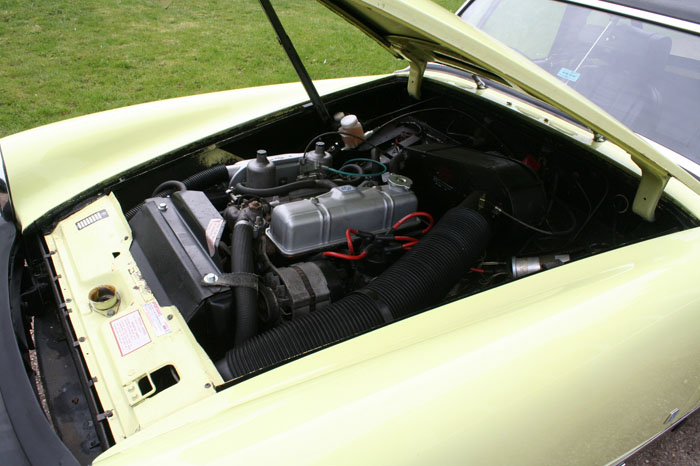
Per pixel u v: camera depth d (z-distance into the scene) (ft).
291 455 2.85
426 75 8.28
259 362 3.91
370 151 7.26
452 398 3.30
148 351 3.75
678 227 5.19
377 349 3.70
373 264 5.43
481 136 7.48
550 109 7.04
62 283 4.39
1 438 3.09
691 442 6.55
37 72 16.01
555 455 3.92
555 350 3.76
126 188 5.91
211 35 21.26
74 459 3.05
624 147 4.55
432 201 6.66
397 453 3.03
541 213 5.92
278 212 5.25
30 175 5.64
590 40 7.11
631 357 4.12
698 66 6.26
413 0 3.86
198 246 4.56
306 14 25.96
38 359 4.15
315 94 7.36
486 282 5.77
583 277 4.47
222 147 6.94
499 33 8.07
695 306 4.51
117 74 16.53
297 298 4.72
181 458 2.80
